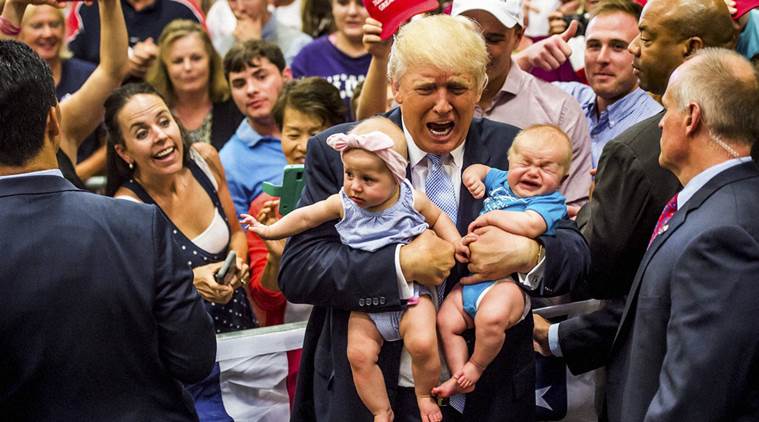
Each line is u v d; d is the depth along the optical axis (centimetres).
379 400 245
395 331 244
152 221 226
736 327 205
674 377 210
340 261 239
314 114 381
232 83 434
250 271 355
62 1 356
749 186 219
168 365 227
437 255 237
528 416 256
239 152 427
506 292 244
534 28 546
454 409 253
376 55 336
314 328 262
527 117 346
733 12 315
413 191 243
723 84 220
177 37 463
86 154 492
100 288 215
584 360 288
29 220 214
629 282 271
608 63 366
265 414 303
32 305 210
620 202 263
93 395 216
